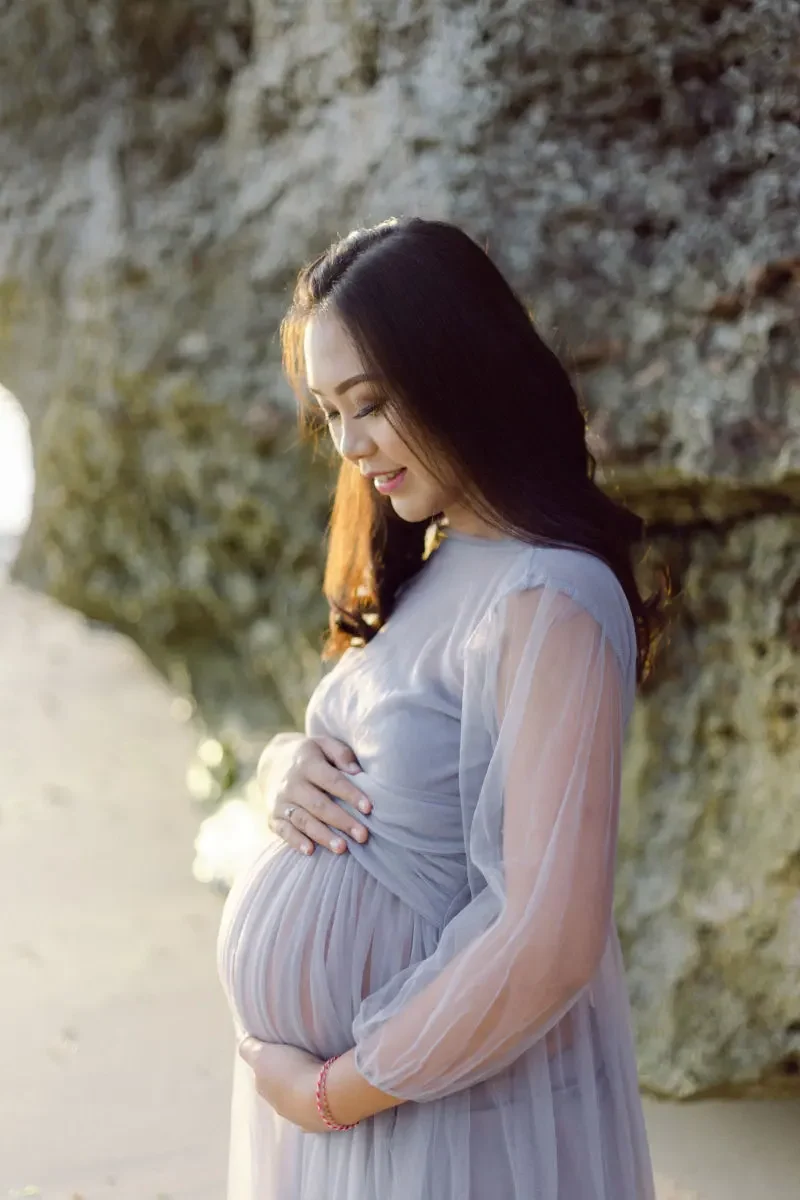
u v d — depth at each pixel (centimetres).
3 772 547
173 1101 282
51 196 369
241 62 332
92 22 347
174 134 345
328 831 151
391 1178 141
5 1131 270
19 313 392
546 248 243
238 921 155
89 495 400
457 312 140
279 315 317
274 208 314
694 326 230
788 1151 241
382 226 145
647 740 258
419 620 151
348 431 145
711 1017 246
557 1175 141
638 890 259
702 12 229
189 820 470
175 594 407
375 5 269
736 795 247
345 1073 135
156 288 339
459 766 141
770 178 224
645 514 248
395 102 267
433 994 128
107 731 613
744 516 239
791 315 218
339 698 160
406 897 144
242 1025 156
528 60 244
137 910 389
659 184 237
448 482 144
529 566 134
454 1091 132
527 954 123
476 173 248
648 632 158
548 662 128
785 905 235
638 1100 158
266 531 362
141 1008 326
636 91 239
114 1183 250
